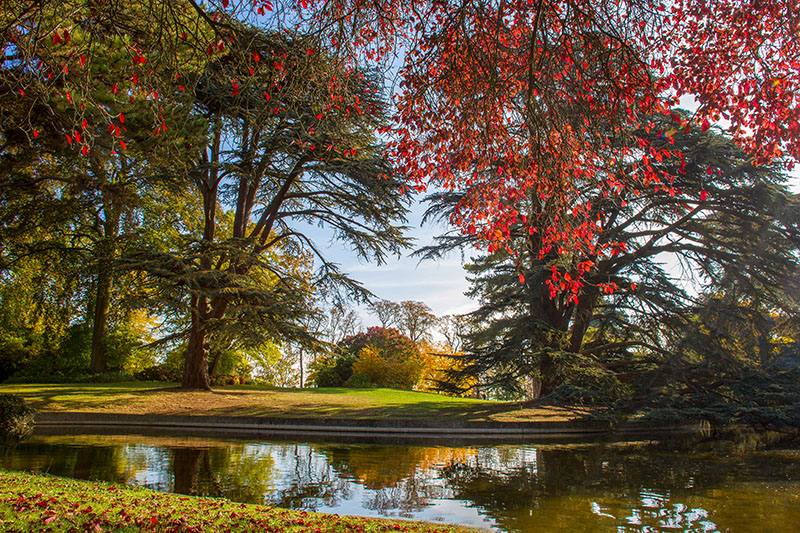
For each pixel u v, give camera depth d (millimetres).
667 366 19156
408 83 6973
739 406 16797
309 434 15148
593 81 6324
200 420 15898
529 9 6172
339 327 42969
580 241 6477
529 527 5812
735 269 18578
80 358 26547
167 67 6527
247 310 18000
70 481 6465
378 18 6469
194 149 11859
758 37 6195
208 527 4539
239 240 19453
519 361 18172
